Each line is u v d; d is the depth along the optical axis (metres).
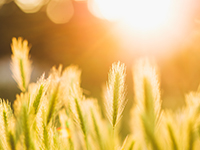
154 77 0.37
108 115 0.38
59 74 0.41
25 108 0.36
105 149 0.41
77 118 0.40
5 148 0.37
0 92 2.69
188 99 0.37
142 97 0.37
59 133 0.42
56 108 0.39
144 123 0.36
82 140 0.42
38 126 0.38
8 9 7.20
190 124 0.36
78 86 0.41
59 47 7.01
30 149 0.36
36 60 7.09
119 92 0.37
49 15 7.62
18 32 6.97
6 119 0.37
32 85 0.39
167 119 0.38
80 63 5.61
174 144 0.36
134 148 0.39
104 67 5.01
